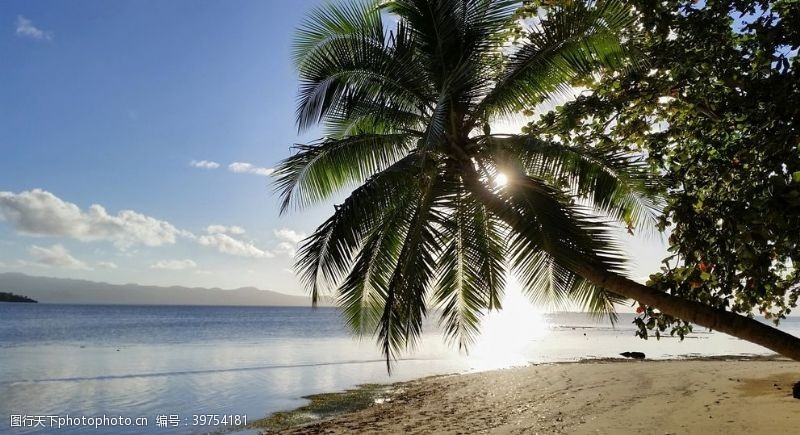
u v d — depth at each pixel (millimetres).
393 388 18484
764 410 11516
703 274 5605
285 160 7520
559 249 5656
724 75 5969
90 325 61906
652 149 7160
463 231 6910
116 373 22094
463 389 17812
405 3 7504
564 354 34188
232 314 126000
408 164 6523
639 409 12742
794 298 6062
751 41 6008
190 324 68438
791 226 4324
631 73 6895
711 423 10531
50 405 15484
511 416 12961
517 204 6109
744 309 5918
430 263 6203
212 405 15602
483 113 7477
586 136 7625
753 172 5656
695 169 6461
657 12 6375
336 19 7695
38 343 36750
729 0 6023
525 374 21375
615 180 6805
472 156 7094
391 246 7711
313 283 6551
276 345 37188
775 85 5328
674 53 6438
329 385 19297
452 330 7949
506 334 62969
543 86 7273
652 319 6219
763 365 23344
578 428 10992
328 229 6363
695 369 21766
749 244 4895
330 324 74062
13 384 19047
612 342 48031
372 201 6355
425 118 7996
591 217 5840
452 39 7320
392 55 7559
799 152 5102
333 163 7840
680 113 6777
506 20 7434
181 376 21359
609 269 5582
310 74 7734
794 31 5340
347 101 7758
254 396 17031
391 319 6297
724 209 5352
